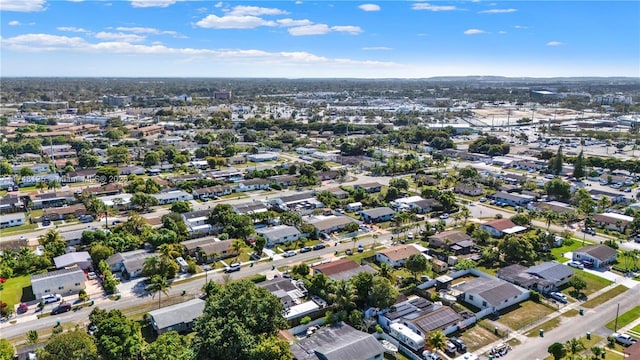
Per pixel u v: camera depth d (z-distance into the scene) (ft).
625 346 296.51
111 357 253.85
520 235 480.64
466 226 519.19
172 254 413.59
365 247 467.93
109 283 361.30
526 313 340.59
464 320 321.11
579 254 435.12
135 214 510.99
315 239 490.49
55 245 426.10
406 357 291.58
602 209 584.40
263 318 280.51
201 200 632.38
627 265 425.69
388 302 329.52
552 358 283.59
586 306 351.67
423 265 383.65
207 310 282.36
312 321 320.50
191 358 254.06
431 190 634.84
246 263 424.46
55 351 242.37
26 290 366.22
